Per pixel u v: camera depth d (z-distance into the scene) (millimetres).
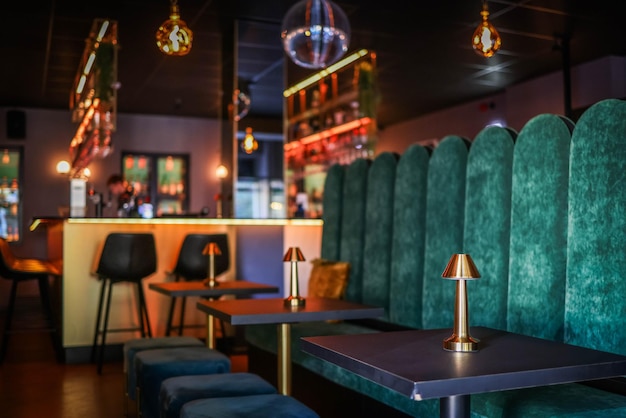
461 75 9047
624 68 8055
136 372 3539
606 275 2641
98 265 5434
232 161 7418
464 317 2051
